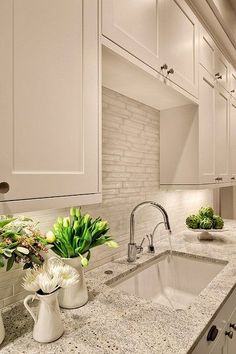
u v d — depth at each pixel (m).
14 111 0.65
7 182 0.63
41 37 0.72
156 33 1.25
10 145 0.64
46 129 0.73
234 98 2.50
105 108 1.40
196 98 1.68
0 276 0.95
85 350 0.71
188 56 1.58
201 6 1.66
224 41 2.10
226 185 2.26
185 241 1.87
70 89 0.81
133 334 0.78
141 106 1.69
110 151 1.44
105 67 1.12
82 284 0.96
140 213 1.67
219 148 2.12
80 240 0.92
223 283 1.16
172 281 1.64
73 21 0.82
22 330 0.81
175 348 0.72
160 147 1.89
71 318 0.87
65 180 0.78
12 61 0.64
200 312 0.91
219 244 1.79
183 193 2.24
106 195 1.41
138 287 1.38
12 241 0.75
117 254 1.48
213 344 0.94
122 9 1.03
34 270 0.81
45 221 1.08
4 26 0.62
